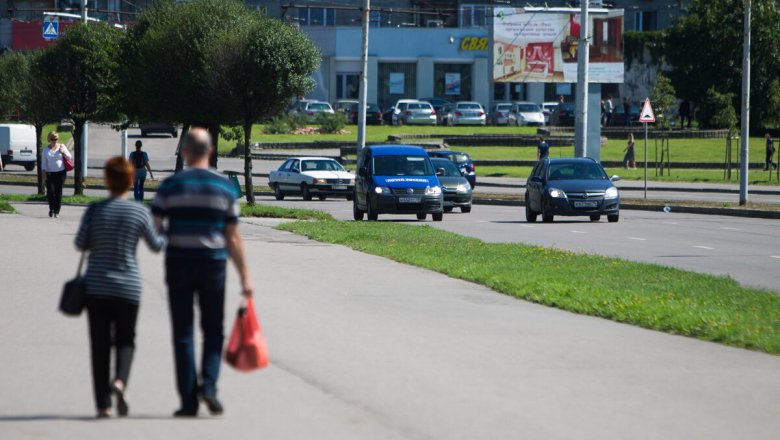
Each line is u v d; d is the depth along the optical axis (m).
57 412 26.48
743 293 49.66
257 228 85.19
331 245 71.75
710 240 83.06
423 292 50.19
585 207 100.12
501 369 32.66
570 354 35.47
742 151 117.44
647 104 128.12
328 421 25.91
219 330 26.41
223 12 127.19
